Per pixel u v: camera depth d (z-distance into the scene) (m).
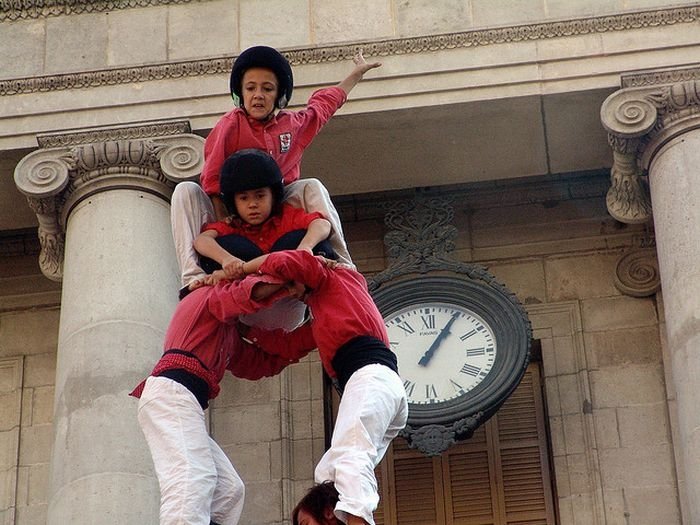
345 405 12.95
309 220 14.21
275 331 14.33
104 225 24.11
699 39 24.64
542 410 25.94
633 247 26.78
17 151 25.08
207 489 13.00
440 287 24.80
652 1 24.95
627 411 25.41
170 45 25.56
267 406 25.92
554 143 25.47
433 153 25.67
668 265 23.19
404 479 25.73
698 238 23.00
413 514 25.52
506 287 24.78
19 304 27.56
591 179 27.14
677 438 24.94
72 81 25.36
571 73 24.72
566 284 26.66
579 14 24.98
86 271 23.72
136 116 25.08
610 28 24.88
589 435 25.27
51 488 22.12
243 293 13.52
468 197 27.30
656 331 26.11
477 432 25.88
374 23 25.34
